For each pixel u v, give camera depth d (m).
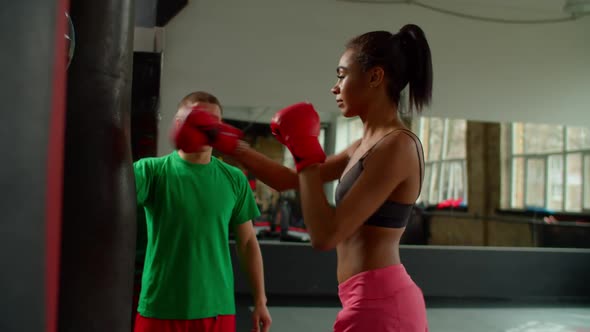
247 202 2.21
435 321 5.46
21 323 0.68
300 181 1.37
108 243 1.13
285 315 5.42
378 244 1.43
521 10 6.86
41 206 0.70
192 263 1.98
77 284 1.09
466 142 6.83
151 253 2.01
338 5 6.37
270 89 6.19
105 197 1.12
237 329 4.85
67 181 1.09
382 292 1.40
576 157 7.12
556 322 5.57
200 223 2.01
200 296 1.97
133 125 3.91
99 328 1.12
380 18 6.50
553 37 6.97
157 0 5.48
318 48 6.31
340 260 1.51
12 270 0.67
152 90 3.93
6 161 0.67
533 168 6.99
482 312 5.90
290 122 1.38
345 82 1.51
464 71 6.77
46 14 0.71
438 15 6.67
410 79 1.52
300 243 6.12
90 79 1.13
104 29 1.14
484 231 6.93
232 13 6.09
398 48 1.49
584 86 7.05
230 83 6.09
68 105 1.11
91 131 1.12
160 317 1.94
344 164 1.71
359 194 1.37
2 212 0.67
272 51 6.20
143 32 5.01
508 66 6.88
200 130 1.39
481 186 6.91
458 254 6.43
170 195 2.02
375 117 1.50
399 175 1.40
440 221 6.81
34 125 0.69
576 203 7.16
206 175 2.08
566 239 7.09
